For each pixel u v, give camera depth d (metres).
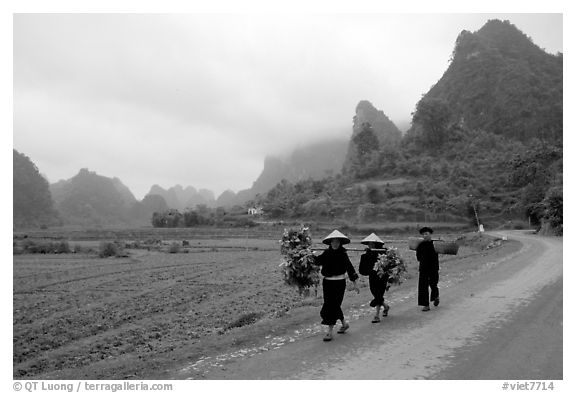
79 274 36.53
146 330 16.50
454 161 149.12
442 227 101.62
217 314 18.45
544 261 22.16
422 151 162.88
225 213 162.62
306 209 138.00
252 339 9.05
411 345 7.99
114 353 13.55
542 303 11.34
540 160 116.62
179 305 21.59
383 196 128.50
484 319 9.79
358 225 107.81
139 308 21.17
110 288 28.27
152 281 31.14
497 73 191.50
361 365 7.01
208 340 9.41
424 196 122.38
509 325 9.15
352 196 136.88
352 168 168.50
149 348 13.62
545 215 57.81
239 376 6.79
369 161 160.75
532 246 33.91
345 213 128.38
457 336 8.47
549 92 176.50
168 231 115.19
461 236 70.81
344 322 9.07
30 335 16.84
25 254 60.00
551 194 54.31
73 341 15.81
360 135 179.50
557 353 7.25
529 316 9.91
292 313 12.63
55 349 14.85
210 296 23.73
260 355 7.81
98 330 17.23
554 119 166.62
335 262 8.73
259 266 38.56
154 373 7.33
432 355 7.37
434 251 11.27
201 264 42.66
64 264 45.78
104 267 41.94
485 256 28.59
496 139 157.38
